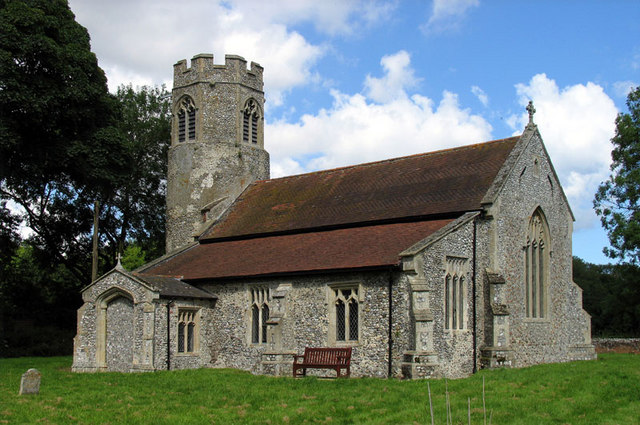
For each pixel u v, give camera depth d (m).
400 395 19.25
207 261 32.66
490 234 27.17
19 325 46.03
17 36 33.50
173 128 40.91
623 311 58.62
